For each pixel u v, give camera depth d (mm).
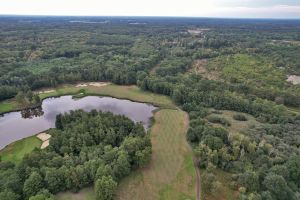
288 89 182875
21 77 194375
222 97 162750
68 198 84000
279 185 83688
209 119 140250
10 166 93125
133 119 149375
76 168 87312
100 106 168375
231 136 113062
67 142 105125
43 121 146375
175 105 168750
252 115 150875
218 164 103188
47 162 90875
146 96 183375
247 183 88125
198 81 196000
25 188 79875
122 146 100812
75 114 129250
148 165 103875
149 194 88938
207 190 90625
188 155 112000
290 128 127938
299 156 97062
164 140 123688
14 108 160125
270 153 103500
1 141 124688
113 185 82250
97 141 112062
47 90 190000
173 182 95312
